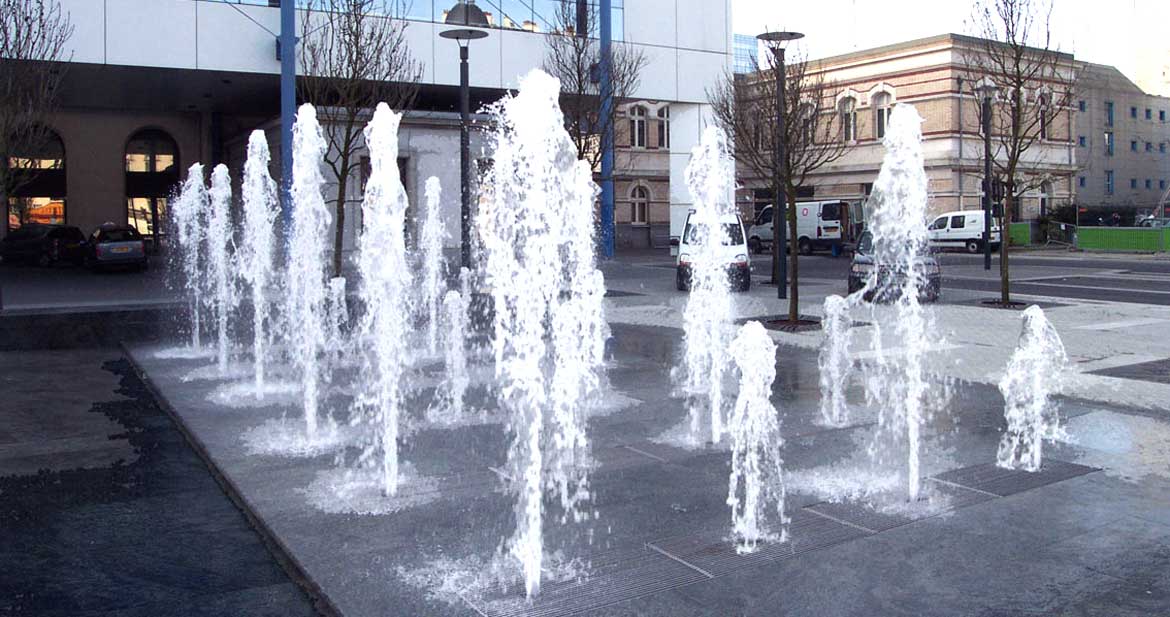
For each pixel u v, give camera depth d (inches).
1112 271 1077.8
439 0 1070.4
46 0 893.8
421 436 296.2
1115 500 225.5
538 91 239.3
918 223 328.8
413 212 1073.5
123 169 1393.9
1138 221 1811.0
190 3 954.7
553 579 178.5
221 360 452.4
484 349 489.1
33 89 684.1
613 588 174.6
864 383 386.9
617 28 1214.3
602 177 1043.3
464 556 190.7
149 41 941.2
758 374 294.5
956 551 192.9
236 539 205.8
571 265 492.1
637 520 213.5
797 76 765.3
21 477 254.4
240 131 1288.1
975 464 259.3
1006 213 676.7
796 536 202.2
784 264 742.5
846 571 182.5
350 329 581.3
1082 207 1904.5
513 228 247.8
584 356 452.4
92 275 1051.3
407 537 201.8
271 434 298.0
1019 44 720.3
